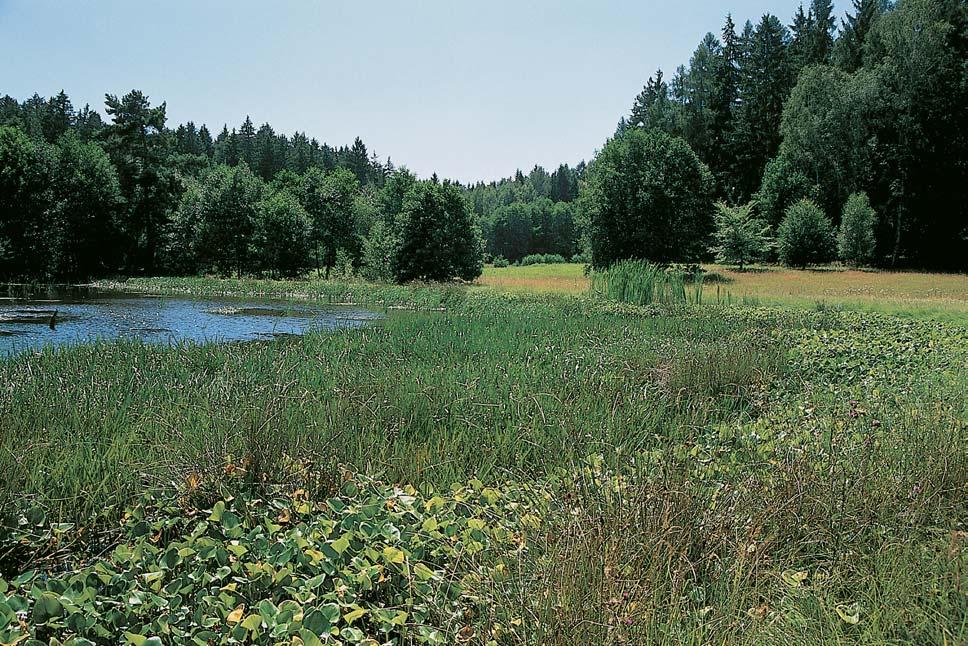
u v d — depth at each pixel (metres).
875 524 4.00
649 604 2.98
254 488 4.98
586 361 10.30
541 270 61.31
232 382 8.19
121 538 4.45
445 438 6.21
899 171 51.53
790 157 59.62
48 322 19.44
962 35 51.94
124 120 50.41
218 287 36.53
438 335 13.46
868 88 51.62
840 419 6.22
